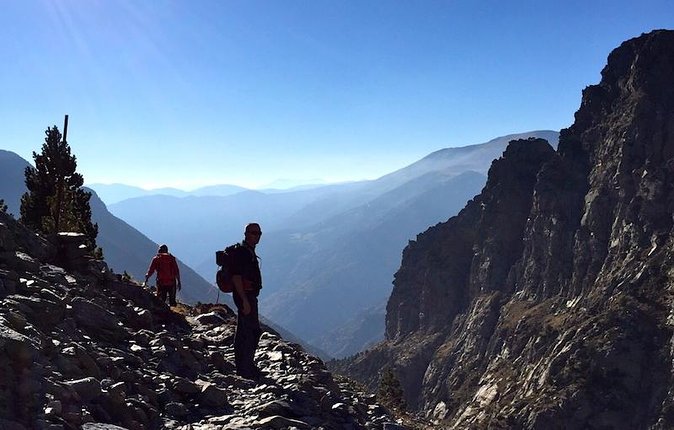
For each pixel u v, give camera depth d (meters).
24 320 7.73
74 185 40.59
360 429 10.50
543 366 170.38
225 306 20.86
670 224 174.00
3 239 11.52
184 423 8.38
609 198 199.50
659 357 148.25
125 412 7.45
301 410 10.01
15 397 5.84
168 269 19.77
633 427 140.88
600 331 162.00
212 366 11.73
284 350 14.57
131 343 11.12
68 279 12.91
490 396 185.00
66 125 32.03
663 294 160.38
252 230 11.52
